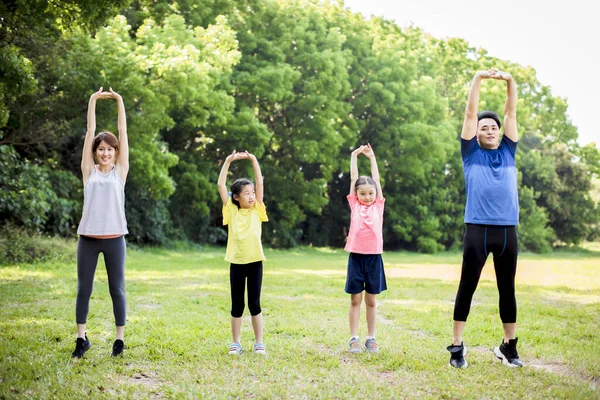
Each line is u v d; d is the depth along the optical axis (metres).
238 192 4.82
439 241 32.25
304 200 26.09
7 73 9.64
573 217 37.31
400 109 27.98
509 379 4.11
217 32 18.77
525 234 32.84
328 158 25.95
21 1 9.58
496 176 4.52
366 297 4.98
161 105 16.47
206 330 5.54
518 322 6.52
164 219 21.23
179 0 21.67
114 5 10.70
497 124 4.64
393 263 18.91
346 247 5.01
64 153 18.11
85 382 3.82
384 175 29.12
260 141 22.73
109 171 4.71
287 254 22.88
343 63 25.09
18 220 13.87
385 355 4.72
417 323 6.34
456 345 4.51
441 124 29.94
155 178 17.83
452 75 35.31
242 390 3.73
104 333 5.34
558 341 5.50
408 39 32.53
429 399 3.60
